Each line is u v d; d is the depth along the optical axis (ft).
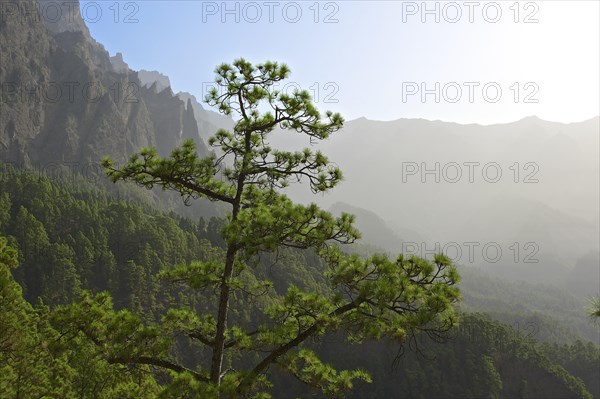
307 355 36.09
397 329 30.91
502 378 373.81
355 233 34.91
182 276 37.55
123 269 354.95
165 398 31.09
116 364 39.88
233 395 31.12
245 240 33.47
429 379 356.59
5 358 45.37
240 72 38.52
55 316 35.65
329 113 38.73
